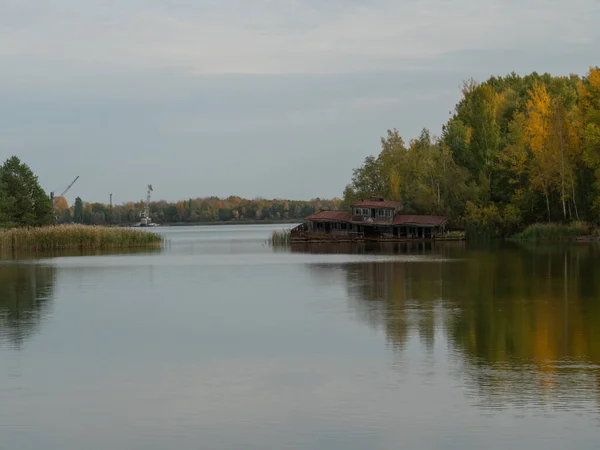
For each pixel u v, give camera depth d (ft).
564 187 371.56
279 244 421.59
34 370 87.86
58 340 105.70
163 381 82.38
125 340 105.40
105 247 359.46
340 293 156.76
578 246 303.89
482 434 63.77
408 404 72.18
